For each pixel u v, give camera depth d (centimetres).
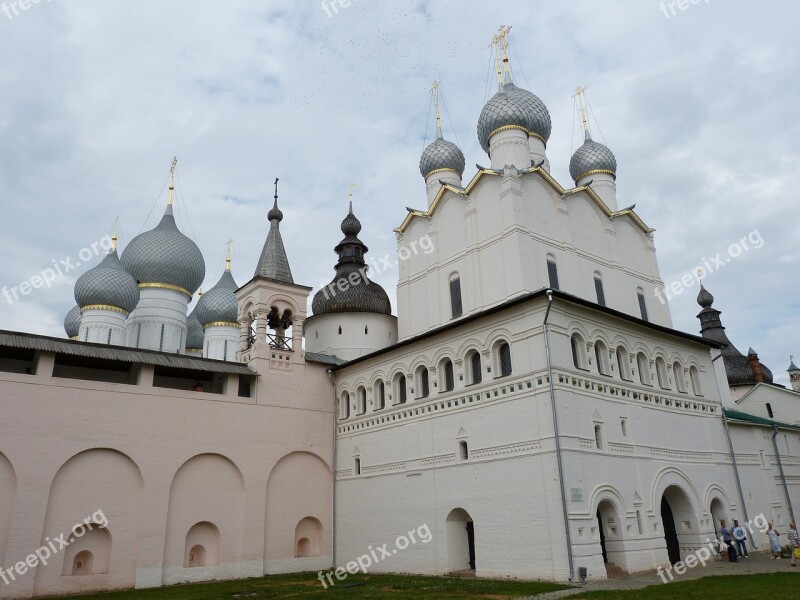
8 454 2228
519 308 2292
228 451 2745
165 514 2511
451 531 2408
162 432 2589
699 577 1936
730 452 2845
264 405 2916
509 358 2339
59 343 2442
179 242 4569
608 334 2447
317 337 3753
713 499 2644
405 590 1962
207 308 4734
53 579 2230
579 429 2150
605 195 3541
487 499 2256
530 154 3369
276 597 1941
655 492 2356
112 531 2392
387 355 2889
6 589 2127
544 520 2039
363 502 2852
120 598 2062
